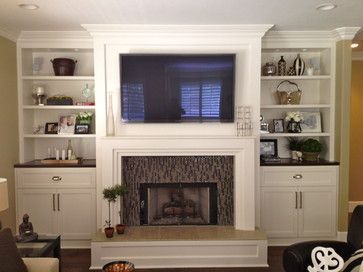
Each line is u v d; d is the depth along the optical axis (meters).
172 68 3.84
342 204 4.19
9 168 3.99
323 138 4.53
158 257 3.62
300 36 4.19
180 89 3.86
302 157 4.41
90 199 4.08
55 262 2.43
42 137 4.38
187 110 3.88
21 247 2.78
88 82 4.54
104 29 3.81
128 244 3.59
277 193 4.17
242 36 3.88
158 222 4.17
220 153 3.88
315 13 3.40
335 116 4.29
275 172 4.14
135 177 4.06
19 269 2.24
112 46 3.91
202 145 3.83
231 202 4.08
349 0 3.02
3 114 3.86
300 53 4.57
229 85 3.86
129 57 3.83
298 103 4.42
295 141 4.53
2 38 3.83
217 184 4.08
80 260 3.79
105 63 3.91
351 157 5.67
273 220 4.17
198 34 3.88
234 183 3.98
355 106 5.61
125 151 3.85
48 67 4.49
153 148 3.83
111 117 3.92
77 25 3.79
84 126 4.36
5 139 3.90
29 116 4.41
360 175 5.68
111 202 3.85
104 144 3.82
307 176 4.17
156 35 3.88
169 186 4.10
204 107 3.88
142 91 3.87
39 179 4.07
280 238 4.21
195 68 3.84
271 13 3.39
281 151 4.65
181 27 3.80
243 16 3.48
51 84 4.53
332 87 4.30
